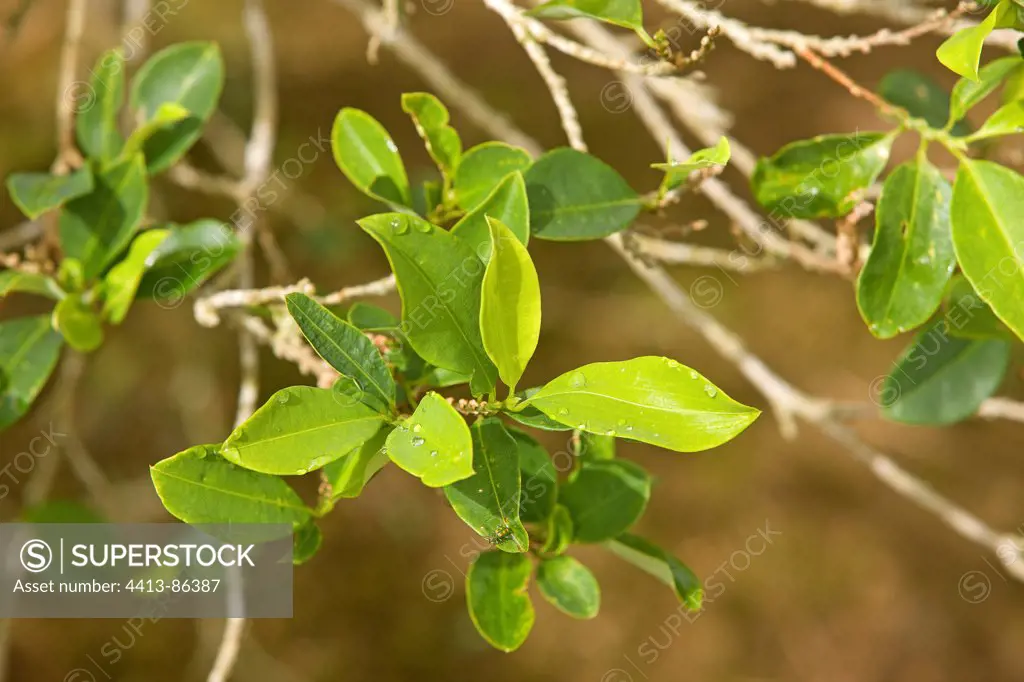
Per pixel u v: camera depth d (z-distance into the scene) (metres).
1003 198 0.87
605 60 0.89
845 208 0.90
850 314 2.39
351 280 2.18
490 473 0.84
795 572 2.19
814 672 2.09
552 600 0.88
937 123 0.94
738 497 2.26
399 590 2.15
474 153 0.89
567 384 0.84
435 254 0.85
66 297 0.92
